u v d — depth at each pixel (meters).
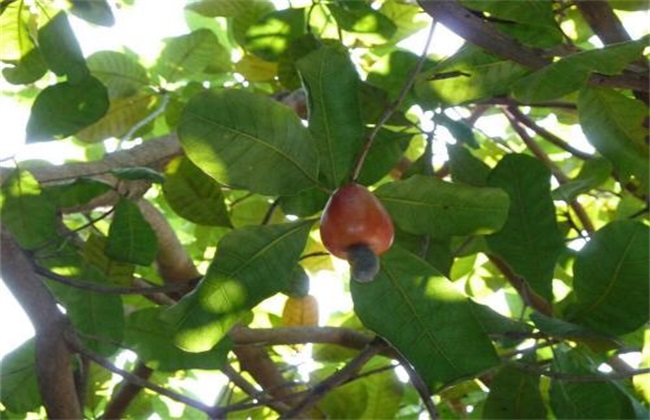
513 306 2.11
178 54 2.01
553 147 2.33
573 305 1.32
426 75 1.40
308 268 1.99
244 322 1.77
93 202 1.67
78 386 1.63
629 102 1.42
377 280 1.21
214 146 1.17
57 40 1.51
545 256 1.36
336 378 1.45
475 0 1.35
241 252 1.20
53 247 1.57
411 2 1.81
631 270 1.30
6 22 1.57
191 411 2.07
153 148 1.72
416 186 1.22
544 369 1.36
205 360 1.51
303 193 1.32
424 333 1.20
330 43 1.68
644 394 1.43
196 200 1.58
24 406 1.62
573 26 1.87
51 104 1.52
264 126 1.17
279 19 1.69
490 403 1.40
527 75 1.33
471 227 1.23
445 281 1.21
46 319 1.44
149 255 1.52
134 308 1.87
